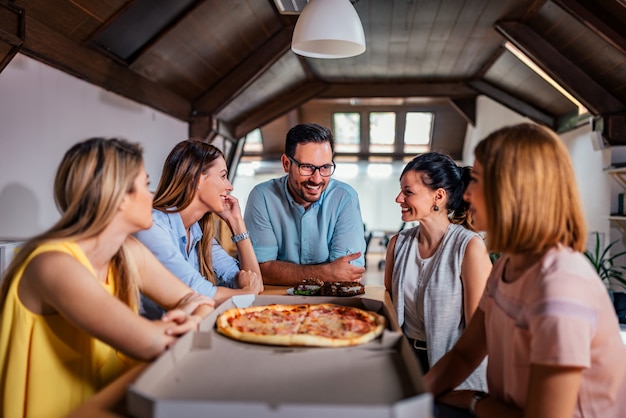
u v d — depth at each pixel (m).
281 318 1.54
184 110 5.40
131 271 1.47
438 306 1.85
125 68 4.05
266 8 4.62
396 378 1.09
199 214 2.07
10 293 1.26
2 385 1.29
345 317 1.56
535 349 1.05
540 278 1.11
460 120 11.46
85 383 1.35
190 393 1.00
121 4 3.26
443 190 1.87
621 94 4.66
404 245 2.02
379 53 5.89
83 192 1.27
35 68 3.03
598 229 5.25
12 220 2.85
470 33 5.15
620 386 1.17
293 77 6.49
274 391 1.02
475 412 1.30
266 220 2.43
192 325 1.33
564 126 6.21
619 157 4.83
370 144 12.23
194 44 4.44
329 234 2.44
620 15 3.69
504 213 1.13
